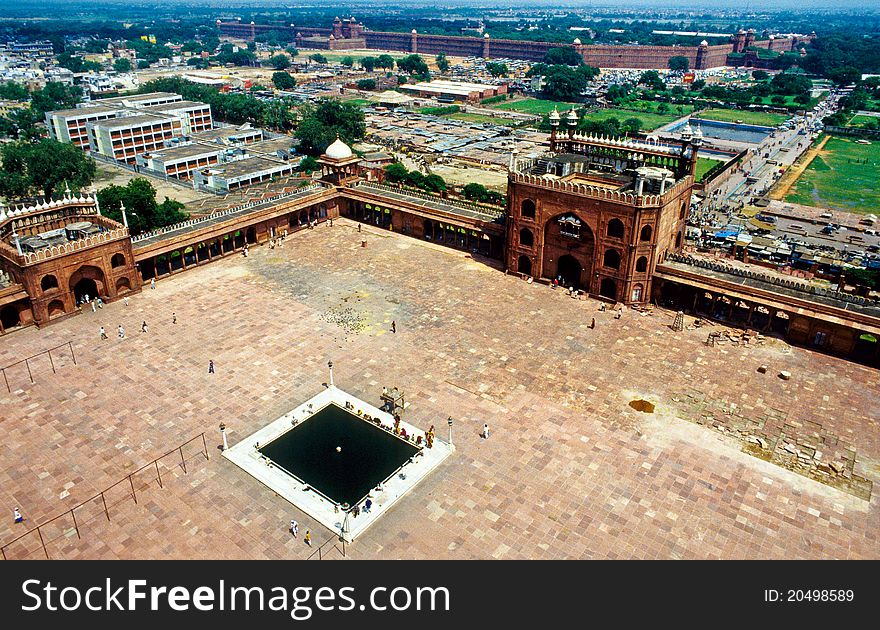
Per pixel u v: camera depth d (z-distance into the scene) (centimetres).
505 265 9344
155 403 6203
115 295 8250
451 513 4928
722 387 6525
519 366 6894
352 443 5722
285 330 7600
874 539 4684
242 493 5131
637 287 8200
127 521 4825
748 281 7750
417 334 7544
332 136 17838
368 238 10644
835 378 6694
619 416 6066
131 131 17250
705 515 4903
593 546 4628
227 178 14538
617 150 9269
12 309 7575
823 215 13875
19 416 5975
